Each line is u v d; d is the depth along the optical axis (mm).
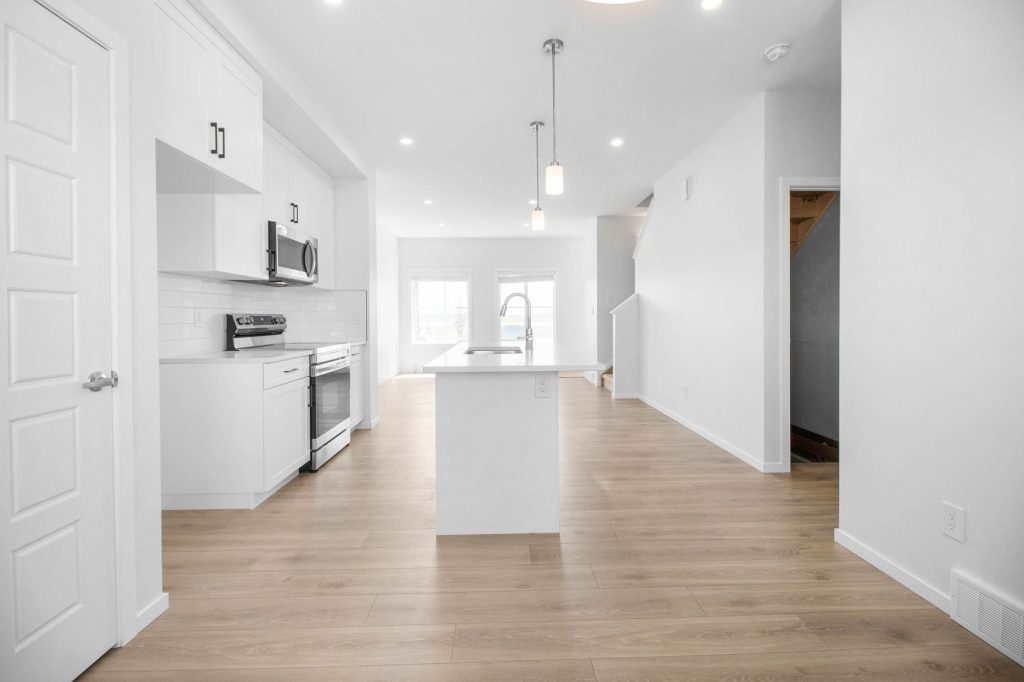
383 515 2850
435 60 3109
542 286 9789
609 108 3828
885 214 2137
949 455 1851
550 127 4195
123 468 1698
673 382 5453
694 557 2316
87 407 1577
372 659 1627
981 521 1728
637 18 2691
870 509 2256
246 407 2938
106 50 1647
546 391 2588
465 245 9656
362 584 2092
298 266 3977
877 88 2170
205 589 2059
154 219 1863
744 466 3754
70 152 1514
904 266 2041
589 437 4668
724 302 4180
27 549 1386
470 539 2533
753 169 3680
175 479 2939
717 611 1886
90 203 1585
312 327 5027
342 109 3826
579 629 1778
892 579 2113
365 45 2945
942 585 1889
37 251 1411
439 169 5352
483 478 2592
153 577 1860
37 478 1413
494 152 4809
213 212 2924
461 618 1847
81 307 1555
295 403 3398
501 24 2740
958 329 1805
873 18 2188
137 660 1629
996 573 1676
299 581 2119
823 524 2691
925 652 1653
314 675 1555
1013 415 1620
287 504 3023
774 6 2594
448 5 2568
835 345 4613
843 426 2424
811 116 3539
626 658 1626
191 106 2287
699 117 3998
